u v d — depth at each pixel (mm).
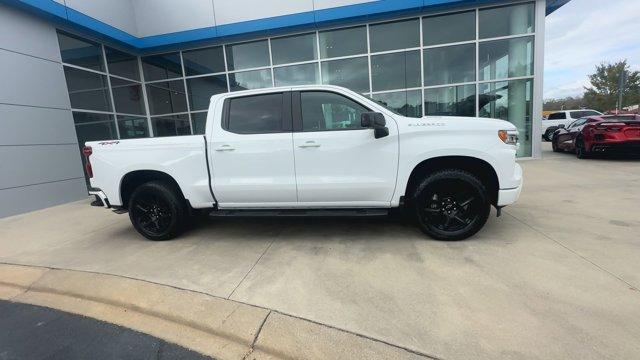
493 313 2607
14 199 7395
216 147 4230
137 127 11812
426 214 4043
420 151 3861
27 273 3895
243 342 2541
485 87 10570
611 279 3000
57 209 7609
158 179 4699
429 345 2314
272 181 4164
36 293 3510
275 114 4203
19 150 7559
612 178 7148
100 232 5371
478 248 3805
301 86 4176
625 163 9195
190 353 2473
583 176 7547
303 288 3148
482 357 2180
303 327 2590
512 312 2605
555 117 19688
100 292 3326
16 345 2652
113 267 3877
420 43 10492
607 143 9375
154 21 11125
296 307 2848
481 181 4098
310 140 4023
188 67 11805
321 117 4113
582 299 2723
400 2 9844
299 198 4191
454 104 10734
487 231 4320
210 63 11648
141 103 12148
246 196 4285
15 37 7625
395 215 5273
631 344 2209
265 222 5293
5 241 5207
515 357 2160
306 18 10328
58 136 8516
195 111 11953
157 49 11586
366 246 4055
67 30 9000
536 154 10688
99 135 10008
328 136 3998
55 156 8391
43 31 8281
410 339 2387
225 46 11453
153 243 4645
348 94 4062
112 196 4672
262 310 2836
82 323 2920
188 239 4699
